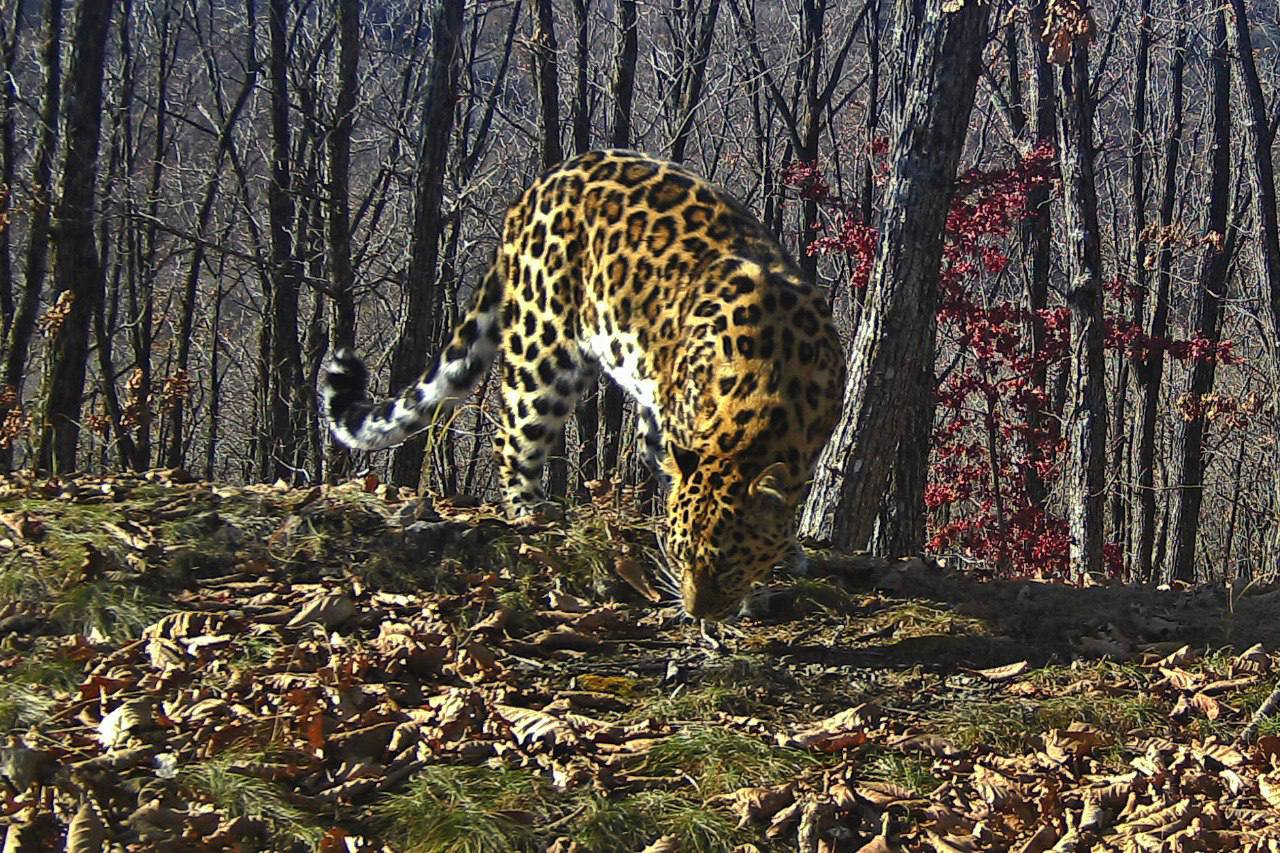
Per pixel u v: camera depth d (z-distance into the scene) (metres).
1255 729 5.46
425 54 27.06
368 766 4.77
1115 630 6.59
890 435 9.80
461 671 5.63
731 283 6.37
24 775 4.55
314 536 6.53
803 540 7.80
